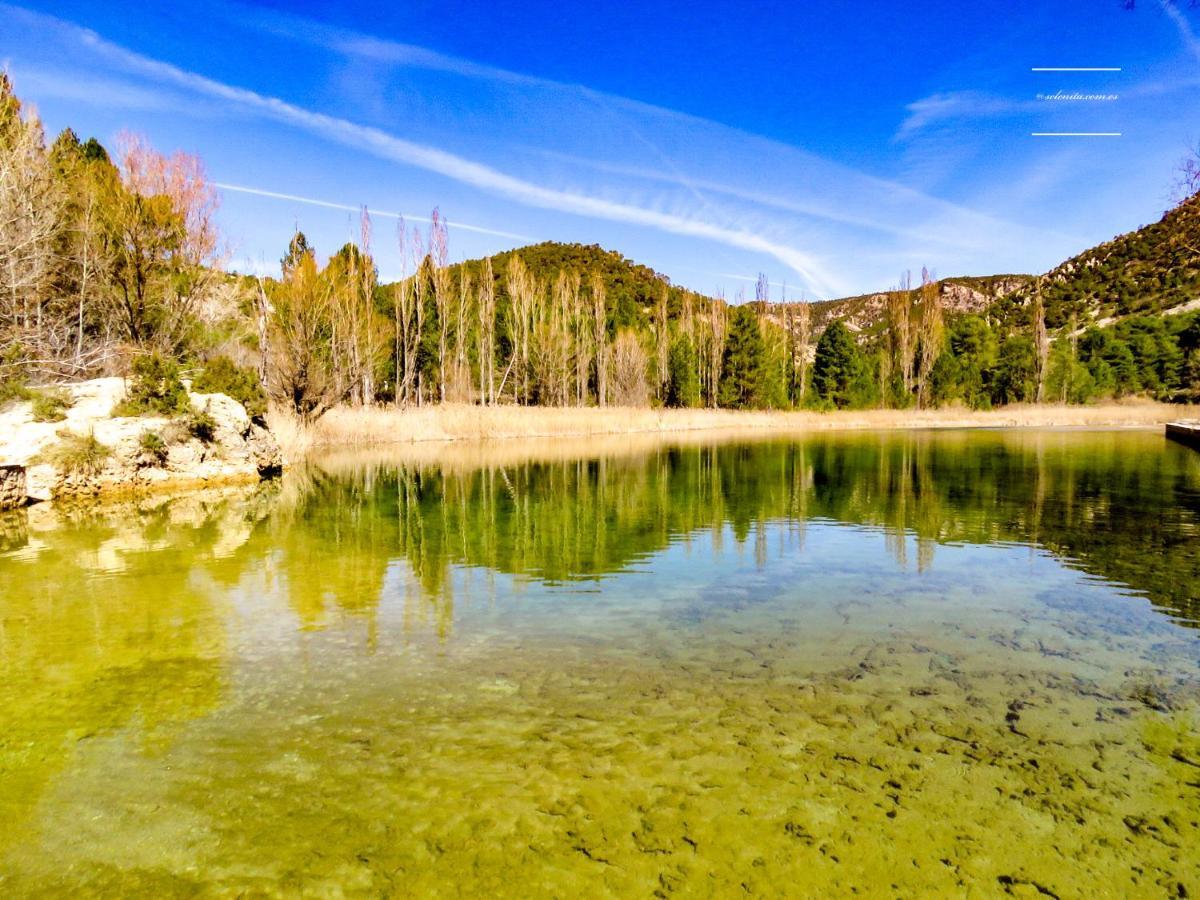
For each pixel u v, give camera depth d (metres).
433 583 8.35
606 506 14.26
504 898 3.03
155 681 5.41
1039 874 3.21
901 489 16.55
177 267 22.05
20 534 11.04
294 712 4.86
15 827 3.58
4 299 17.69
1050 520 12.25
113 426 15.46
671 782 3.95
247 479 17.66
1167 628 6.67
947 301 137.38
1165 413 47.12
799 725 4.65
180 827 3.57
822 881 3.14
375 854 3.34
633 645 6.25
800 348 58.66
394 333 36.84
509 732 4.55
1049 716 4.79
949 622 6.89
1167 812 3.68
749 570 9.05
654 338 60.00
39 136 20.34
